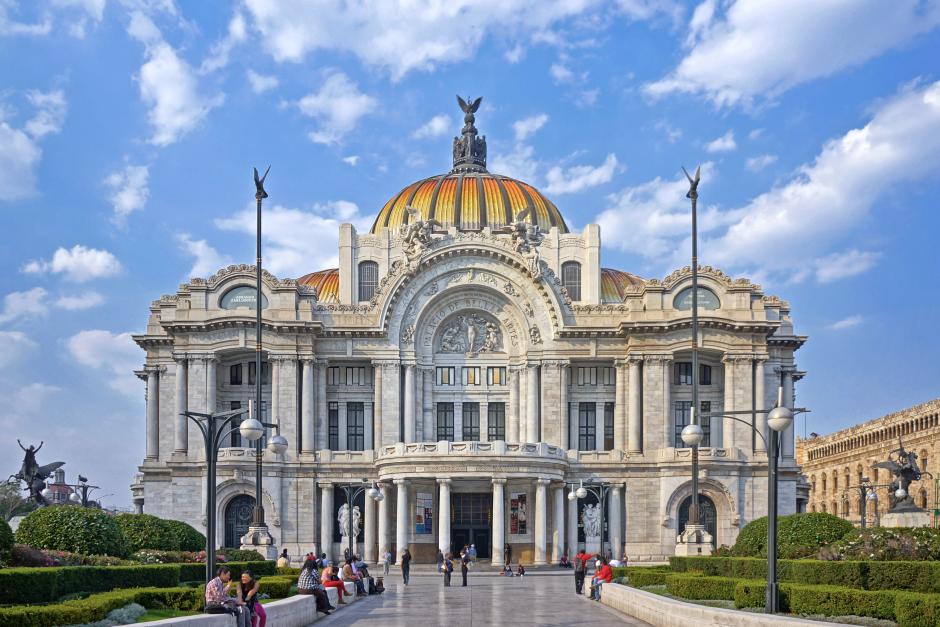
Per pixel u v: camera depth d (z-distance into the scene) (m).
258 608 37.41
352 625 43.78
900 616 34.66
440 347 109.88
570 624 43.75
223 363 106.75
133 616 36.19
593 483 102.06
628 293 104.81
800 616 37.22
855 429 149.50
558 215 127.31
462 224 120.56
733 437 102.38
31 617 30.58
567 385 107.00
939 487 116.69
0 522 46.25
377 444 104.44
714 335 103.25
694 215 76.06
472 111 138.00
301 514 101.56
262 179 76.44
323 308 106.12
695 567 58.38
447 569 72.75
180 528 71.56
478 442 94.62
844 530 59.44
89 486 94.88
